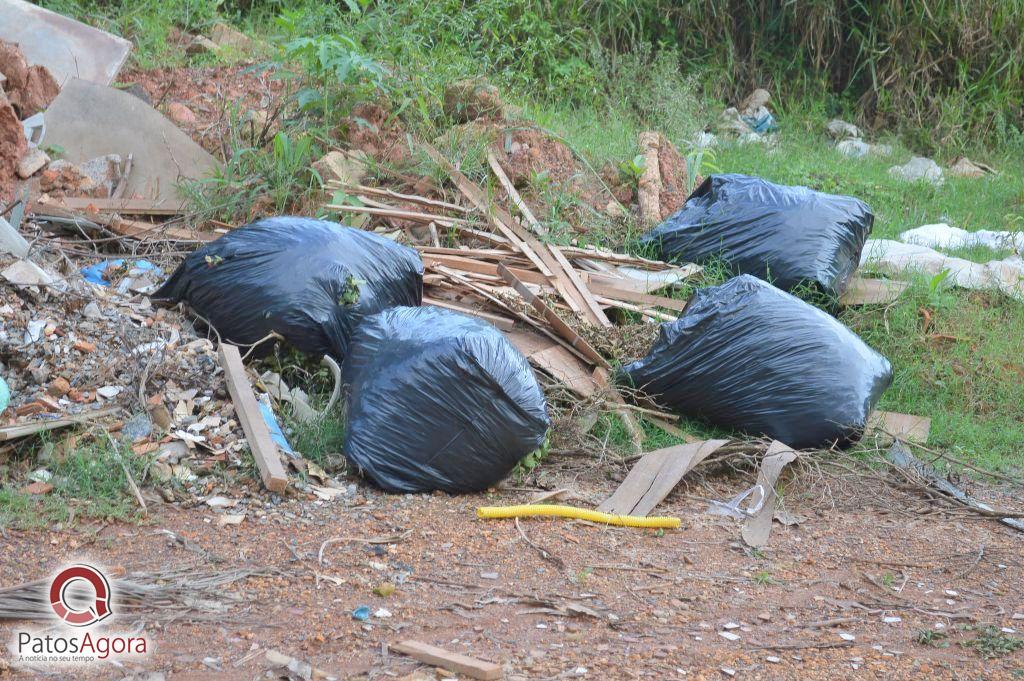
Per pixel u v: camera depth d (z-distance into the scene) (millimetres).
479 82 10594
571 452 6441
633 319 8148
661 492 5945
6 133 8453
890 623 4688
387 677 3855
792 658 4258
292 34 10727
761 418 6840
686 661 4156
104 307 6707
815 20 16531
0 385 5691
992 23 16609
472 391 5789
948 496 6414
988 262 10039
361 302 6805
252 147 9398
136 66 10875
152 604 4328
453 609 4469
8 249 7047
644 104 14172
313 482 5738
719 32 16531
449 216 9070
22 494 5160
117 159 8938
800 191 8992
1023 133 16719
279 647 4055
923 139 16484
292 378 6762
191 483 5520
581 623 4441
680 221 9211
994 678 4188
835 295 8555
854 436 6742
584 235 9406
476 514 5551
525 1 13914
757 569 5172
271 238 6895
